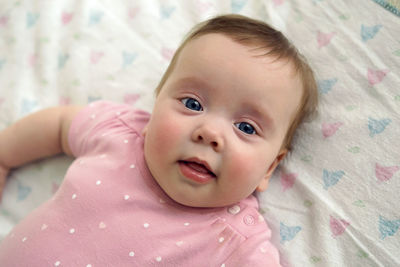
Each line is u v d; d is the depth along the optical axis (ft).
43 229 2.55
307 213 2.82
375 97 2.90
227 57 2.38
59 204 2.65
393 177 2.68
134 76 3.54
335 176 2.83
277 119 2.47
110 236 2.46
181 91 2.44
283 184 2.97
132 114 3.10
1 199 3.34
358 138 2.85
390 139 2.77
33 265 2.43
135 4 3.78
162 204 2.61
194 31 2.94
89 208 2.56
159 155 2.39
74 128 3.07
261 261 2.46
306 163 2.95
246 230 2.60
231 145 2.33
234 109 2.37
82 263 2.39
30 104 3.54
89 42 3.68
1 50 3.76
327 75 3.07
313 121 3.02
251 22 2.76
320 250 2.66
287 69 2.52
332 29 3.16
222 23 2.70
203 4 3.63
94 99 3.53
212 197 2.44
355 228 2.64
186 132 2.32
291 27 3.30
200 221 2.60
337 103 3.00
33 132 3.18
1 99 3.56
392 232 2.57
